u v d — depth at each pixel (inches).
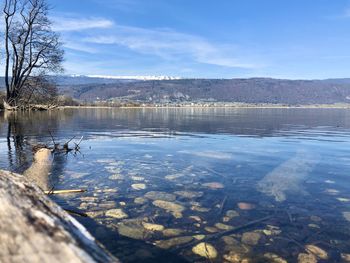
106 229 148.8
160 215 167.3
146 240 139.0
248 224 158.2
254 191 210.4
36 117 990.4
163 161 308.3
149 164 293.1
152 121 965.8
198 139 491.5
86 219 159.9
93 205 179.9
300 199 196.1
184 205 182.9
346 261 126.0
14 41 1325.0
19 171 255.3
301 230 152.6
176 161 309.1
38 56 1381.6
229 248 134.0
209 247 134.0
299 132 629.0
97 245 88.4
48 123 772.6
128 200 189.5
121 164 291.4
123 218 162.2
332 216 169.6
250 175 253.1
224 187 219.1
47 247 75.1
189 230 149.9
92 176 244.2
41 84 1450.5
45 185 217.3
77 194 199.2
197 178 242.5
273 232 149.9
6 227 77.0
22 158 309.0
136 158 322.7
